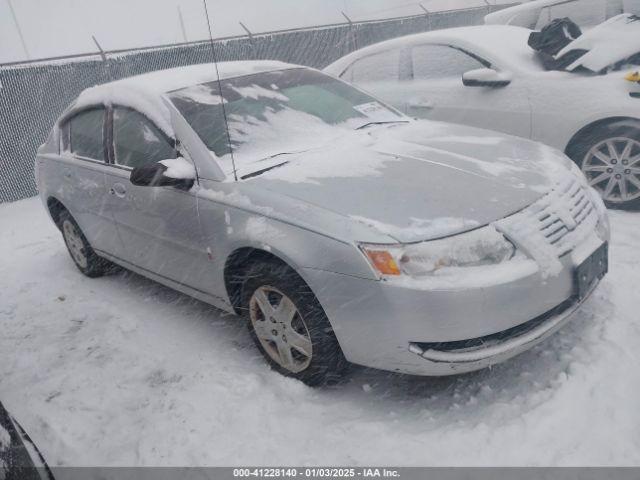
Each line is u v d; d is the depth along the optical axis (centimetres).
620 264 379
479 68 526
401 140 350
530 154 327
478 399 276
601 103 449
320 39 1141
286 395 298
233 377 318
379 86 595
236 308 332
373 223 257
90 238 450
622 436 240
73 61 858
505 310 248
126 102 385
